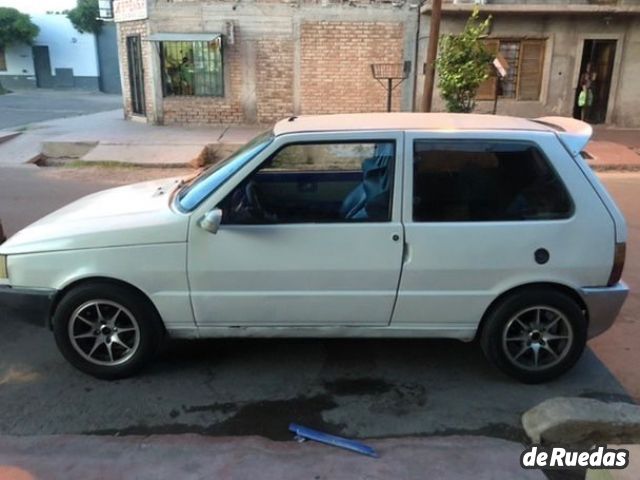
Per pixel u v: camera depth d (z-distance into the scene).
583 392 3.46
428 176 3.33
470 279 3.35
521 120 3.76
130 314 3.44
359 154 3.40
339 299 3.39
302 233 3.29
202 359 3.81
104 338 3.49
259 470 2.72
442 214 3.32
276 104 15.34
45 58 34.56
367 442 2.97
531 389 3.49
